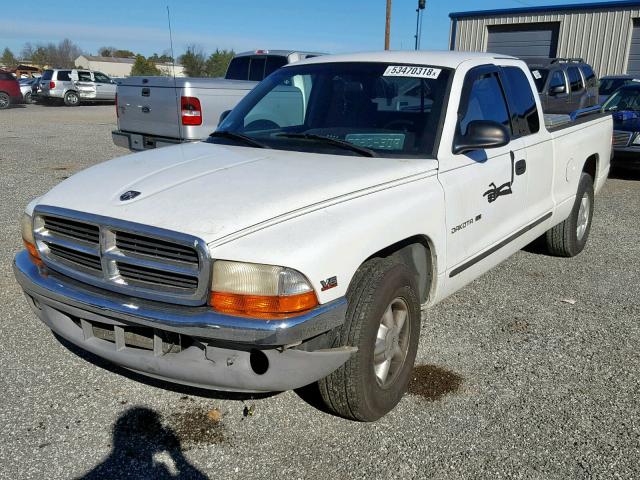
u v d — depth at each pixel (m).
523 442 3.18
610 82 17.84
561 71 12.61
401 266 3.25
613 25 22.38
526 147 4.66
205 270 2.66
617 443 3.18
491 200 4.15
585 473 2.95
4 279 5.35
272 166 3.39
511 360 4.05
